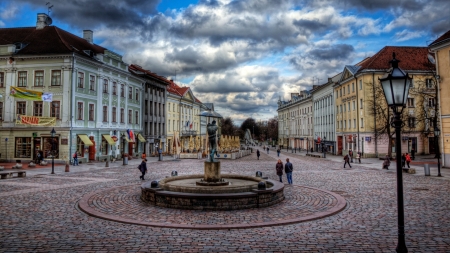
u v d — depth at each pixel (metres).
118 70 47.53
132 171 29.03
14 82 38.34
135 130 53.97
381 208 12.71
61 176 24.39
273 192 13.04
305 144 92.31
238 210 12.07
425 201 14.12
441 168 31.39
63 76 37.56
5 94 38.44
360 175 25.38
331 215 11.51
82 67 39.53
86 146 40.09
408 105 49.81
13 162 37.53
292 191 16.47
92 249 7.98
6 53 38.34
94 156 41.78
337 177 23.97
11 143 37.91
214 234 9.25
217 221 10.47
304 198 14.50
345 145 59.72
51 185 19.23
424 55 51.59
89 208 12.34
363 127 51.22
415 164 36.38
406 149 50.19
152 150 60.81
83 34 49.41
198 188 12.61
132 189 17.19
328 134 70.75
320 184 19.94
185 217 11.00
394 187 18.52
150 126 60.41
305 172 28.08
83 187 18.42
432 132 46.94
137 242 8.53
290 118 110.75
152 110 61.06
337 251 7.85
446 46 30.39
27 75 38.22
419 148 50.16
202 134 95.81
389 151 43.66
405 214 11.66
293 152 81.06
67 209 12.55
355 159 45.72
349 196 15.45
